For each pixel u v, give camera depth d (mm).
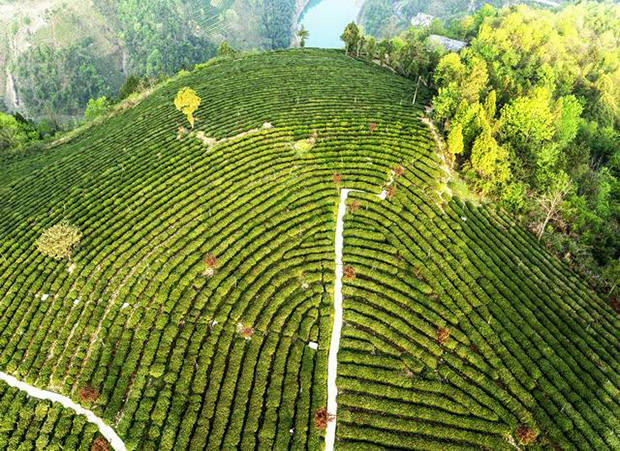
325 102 85625
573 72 120812
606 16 167375
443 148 72938
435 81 94312
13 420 43062
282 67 104000
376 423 41375
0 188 79188
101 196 67062
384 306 50312
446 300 51094
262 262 54219
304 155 70312
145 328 47938
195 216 60469
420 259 55375
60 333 48719
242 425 41125
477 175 67375
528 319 50469
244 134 76000
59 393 44531
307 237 57562
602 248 63719
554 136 83250
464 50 122438
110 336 47656
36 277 55438
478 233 60031
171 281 52000
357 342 46969
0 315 52125
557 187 65812
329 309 49625
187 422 41094
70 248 55750
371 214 60500
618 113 110875
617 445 40594
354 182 65062
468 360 46375
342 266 54594
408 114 81438
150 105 95562
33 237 61688
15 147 102500
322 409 41688
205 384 43844
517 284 54531
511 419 41688
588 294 56344
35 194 72562
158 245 56844
